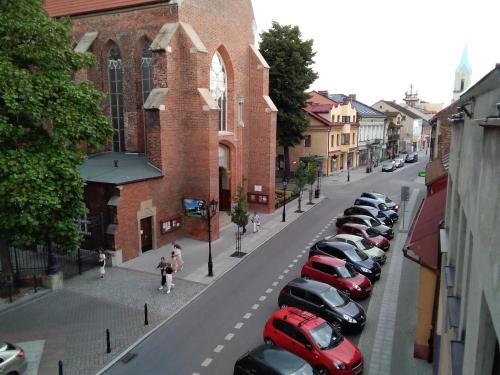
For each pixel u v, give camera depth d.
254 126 35.84
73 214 17.56
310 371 11.67
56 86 16.88
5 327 16.73
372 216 31.69
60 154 16.92
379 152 77.31
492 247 4.17
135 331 16.45
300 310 15.09
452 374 6.07
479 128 5.74
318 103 60.62
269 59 43.00
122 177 24.47
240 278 22.00
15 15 16.14
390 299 19.22
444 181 18.83
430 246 13.55
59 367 12.83
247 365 12.08
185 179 28.48
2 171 15.23
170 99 26.56
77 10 31.22
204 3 28.97
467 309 6.16
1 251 18.97
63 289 20.41
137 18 28.88
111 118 32.47
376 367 13.91
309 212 37.16
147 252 25.95
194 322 17.25
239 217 25.62
